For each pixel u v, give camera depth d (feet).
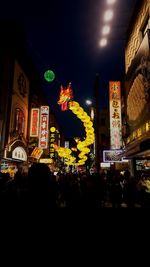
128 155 46.52
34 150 108.78
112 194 33.78
